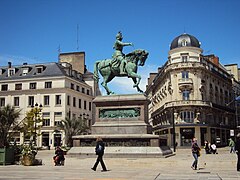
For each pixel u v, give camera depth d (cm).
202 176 1113
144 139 1828
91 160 1728
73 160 1755
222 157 2136
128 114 1955
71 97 5472
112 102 1989
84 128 4181
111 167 1474
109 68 2059
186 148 4912
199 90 5381
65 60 6462
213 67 6075
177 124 5228
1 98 5550
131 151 1800
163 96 6125
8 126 2059
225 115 6384
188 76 5381
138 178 1059
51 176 1132
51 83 5378
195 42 5600
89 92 6219
